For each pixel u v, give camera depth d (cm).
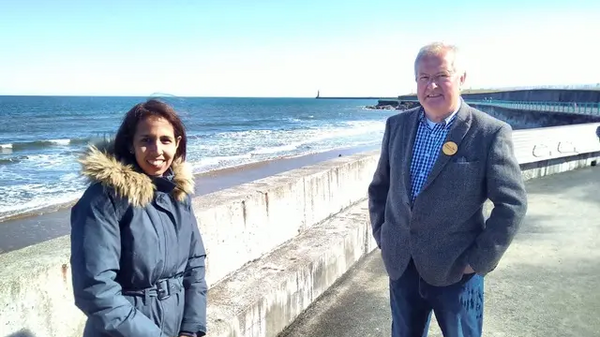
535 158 902
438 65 226
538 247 510
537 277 429
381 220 277
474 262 225
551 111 2870
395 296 262
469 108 236
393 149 260
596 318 348
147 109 189
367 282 434
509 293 395
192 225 209
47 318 226
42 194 1614
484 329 335
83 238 165
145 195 178
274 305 331
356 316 365
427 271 237
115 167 175
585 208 673
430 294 245
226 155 2752
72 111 9125
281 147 3250
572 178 909
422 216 235
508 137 224
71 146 3322
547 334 327
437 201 231
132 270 177
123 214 174
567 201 717
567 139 962
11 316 208
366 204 588
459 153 228
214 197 376
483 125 227
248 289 329
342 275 448
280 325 341
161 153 189
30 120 6456
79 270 162
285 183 436
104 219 168
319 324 353
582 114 2369
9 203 1469
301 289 369
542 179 905
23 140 3809
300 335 337
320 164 559
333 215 532
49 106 11506
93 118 6956
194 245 211
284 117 8362
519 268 451
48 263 227
